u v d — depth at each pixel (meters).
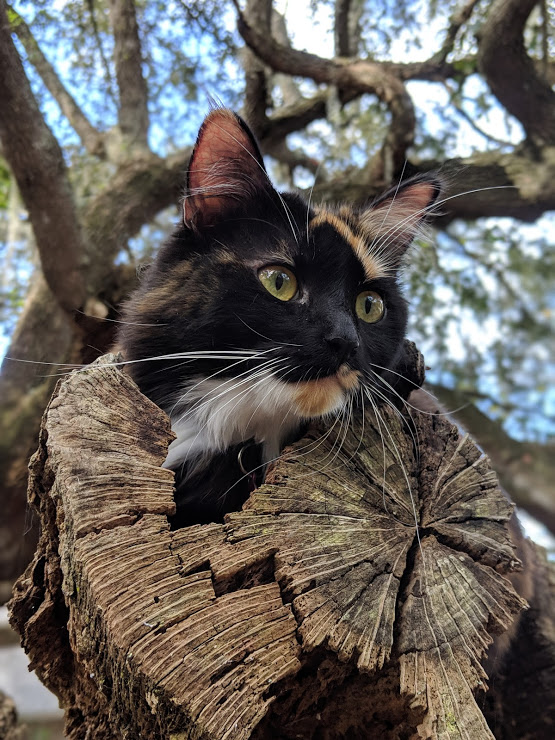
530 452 0.72
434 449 0.24
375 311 0.33
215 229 0.31
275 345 0.28
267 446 0.30
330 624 0.19
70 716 0.24
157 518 0.19
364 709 0.20
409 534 0.21
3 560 0.44
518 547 0.31
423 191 0.38
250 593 0.19
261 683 0.17
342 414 0.28
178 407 0.30
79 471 0.19
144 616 0.17
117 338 0.35
